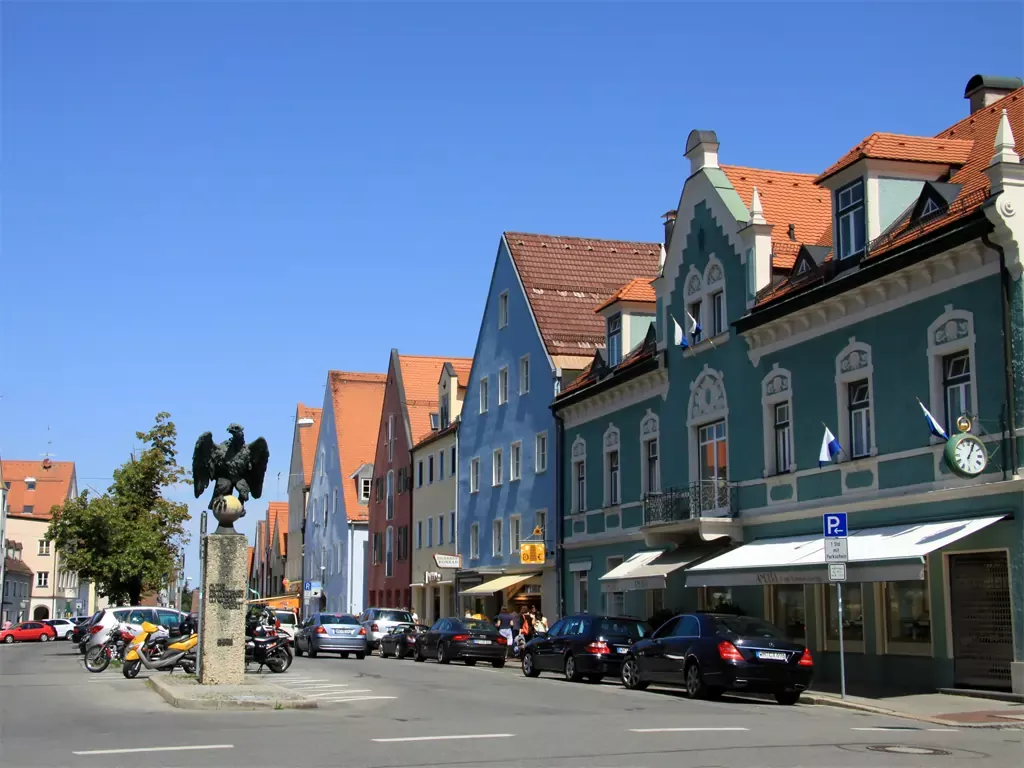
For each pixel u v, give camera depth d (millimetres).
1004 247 20953
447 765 11656
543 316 46781
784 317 27609
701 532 29641
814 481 26703
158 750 12773
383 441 72375
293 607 90812
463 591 49594
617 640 26984
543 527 44312
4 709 18547
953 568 22219
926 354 23125
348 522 78500
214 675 21656
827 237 29656
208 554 21859
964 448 20797
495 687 24641
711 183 32000
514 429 48094
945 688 21891
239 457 22125
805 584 26688
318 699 20641
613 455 38594
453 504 56594
